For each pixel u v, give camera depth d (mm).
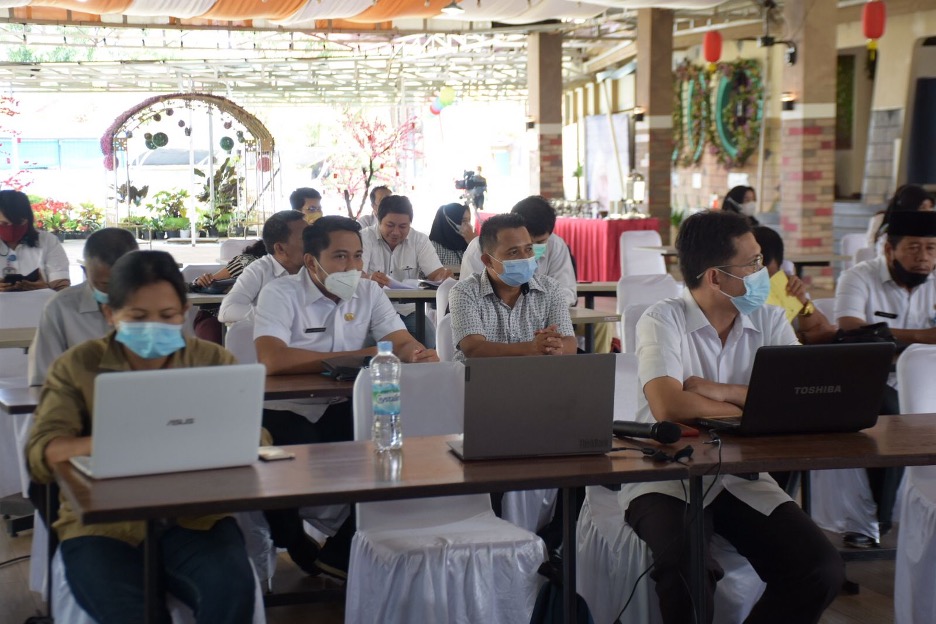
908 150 12469
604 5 12039
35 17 12984
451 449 2729
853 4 13125
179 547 2578
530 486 2428
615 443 2770
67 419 2635
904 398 3502
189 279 7461
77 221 19625
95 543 2584
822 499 4395
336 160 18094
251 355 4191
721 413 2994
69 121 25828
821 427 2838
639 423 2824
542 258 6289
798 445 2723
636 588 3039
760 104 15109
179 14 11102
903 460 2609
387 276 6594
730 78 15711
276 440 3957
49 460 2549
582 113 21281
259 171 13609
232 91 19125
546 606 2848
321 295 4176
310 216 8227
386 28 14539
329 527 3857
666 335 3143
